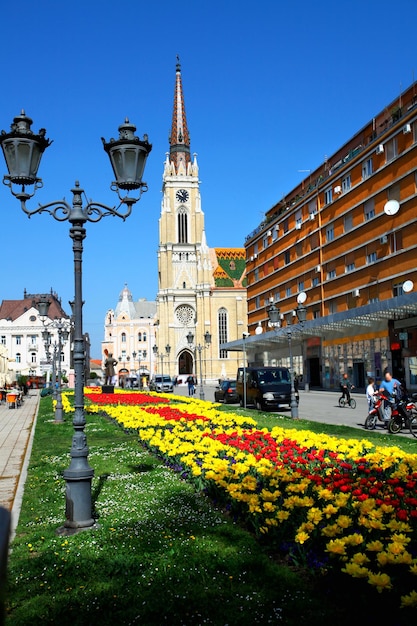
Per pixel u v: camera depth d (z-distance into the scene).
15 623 5.43
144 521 8.53
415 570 4.71
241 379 35.12
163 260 120.81
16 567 6.86
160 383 72.50
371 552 5.53
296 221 67.44
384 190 48.47
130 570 6.58
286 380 32.69
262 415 26.36
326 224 59.44
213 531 7.86
